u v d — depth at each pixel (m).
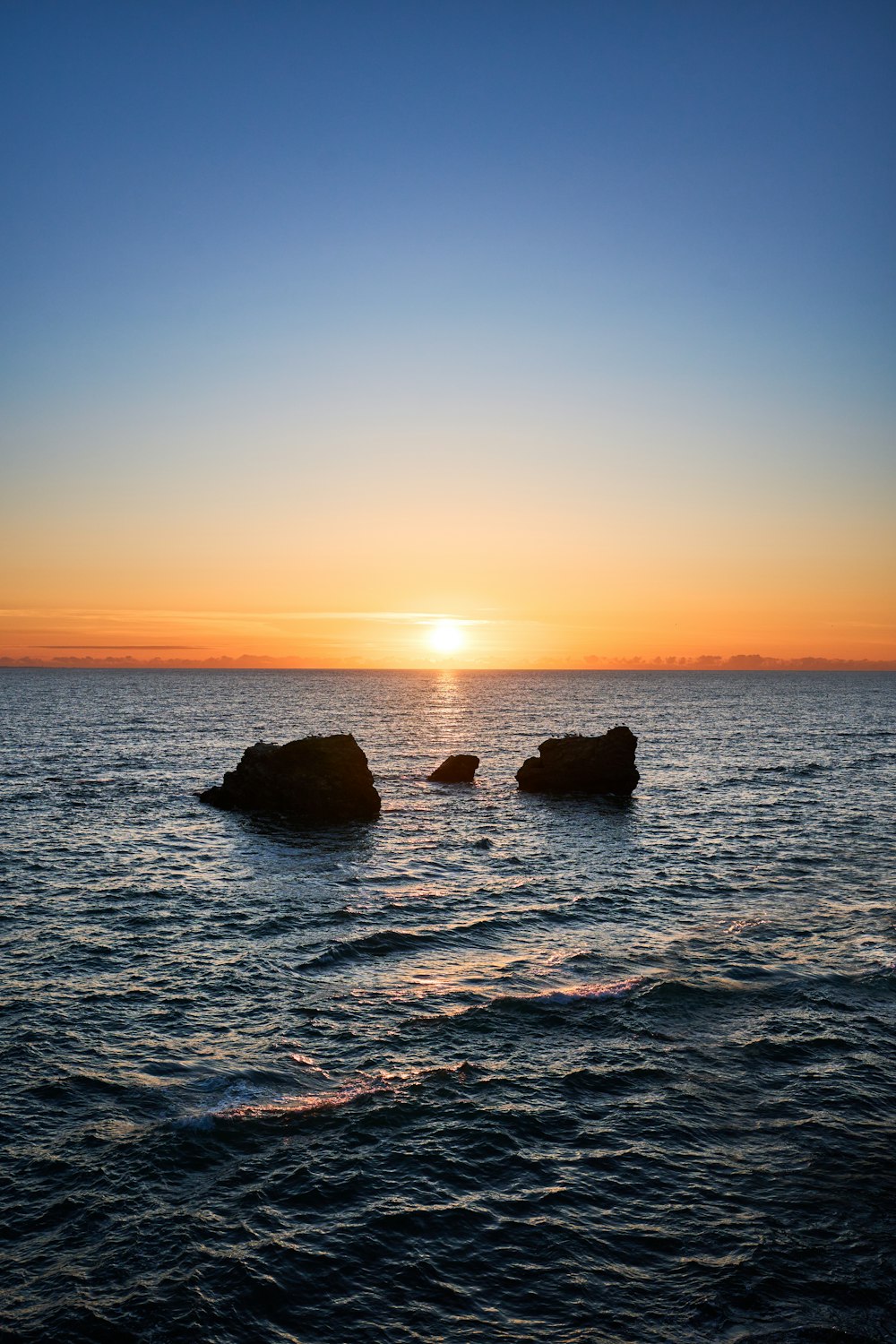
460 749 79.38
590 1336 10.30
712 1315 10.60
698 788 55.00
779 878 32.09
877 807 47.75
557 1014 19.41
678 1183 13.25
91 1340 10.12
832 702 178.12
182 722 108.25
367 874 32.78
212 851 36.25
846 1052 17.61
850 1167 13.66
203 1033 18.45
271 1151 14.02
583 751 53.75
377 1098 15.71
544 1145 14.26
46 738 84.62
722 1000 20.23
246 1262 11.47
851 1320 10.54
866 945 24.17
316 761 45.50
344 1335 10.30
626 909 28.09
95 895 29.06
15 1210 12.44
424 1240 11.96
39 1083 16.12
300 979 21.75
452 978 21.81
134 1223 12.21
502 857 35.62
